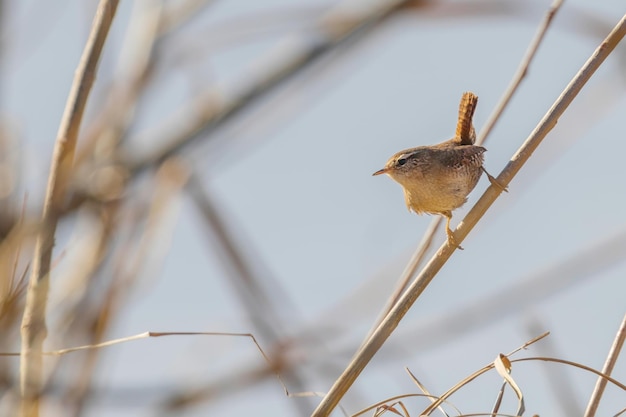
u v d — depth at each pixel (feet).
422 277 22.25
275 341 22.33
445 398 22.16
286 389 22.24
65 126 22.21
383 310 22.38
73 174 22.29
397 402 22.18
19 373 22.12
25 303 22.06
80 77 22.25
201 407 22.22
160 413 22.22
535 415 22.08
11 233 22.07
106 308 22.27
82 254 22.34
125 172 22.45
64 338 22.25
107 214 22.36
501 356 22.16
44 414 22.15
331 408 22.16
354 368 22.17
